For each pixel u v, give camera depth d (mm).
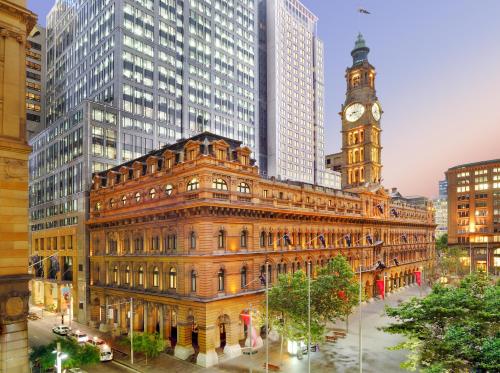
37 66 129250
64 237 77250
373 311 69250
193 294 47219
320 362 44094
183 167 50031
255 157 137875
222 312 46750
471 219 152500
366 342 51438
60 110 117375
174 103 106125
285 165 163750
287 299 42906
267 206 54562
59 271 76812
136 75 96188
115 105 90625
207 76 119688
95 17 102375
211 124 119188
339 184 196250
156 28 103375
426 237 115688
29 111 126625
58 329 59719
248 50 138625
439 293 30594
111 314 54094
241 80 134000
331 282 45031
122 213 60906
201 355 44781
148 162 56938
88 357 39375
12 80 26406
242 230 51219
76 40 110938
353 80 93875
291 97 171250
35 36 129000
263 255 53562
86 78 104125
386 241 89125
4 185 25516
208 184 46938
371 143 88812
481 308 26516
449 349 24531
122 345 52844
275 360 45031
